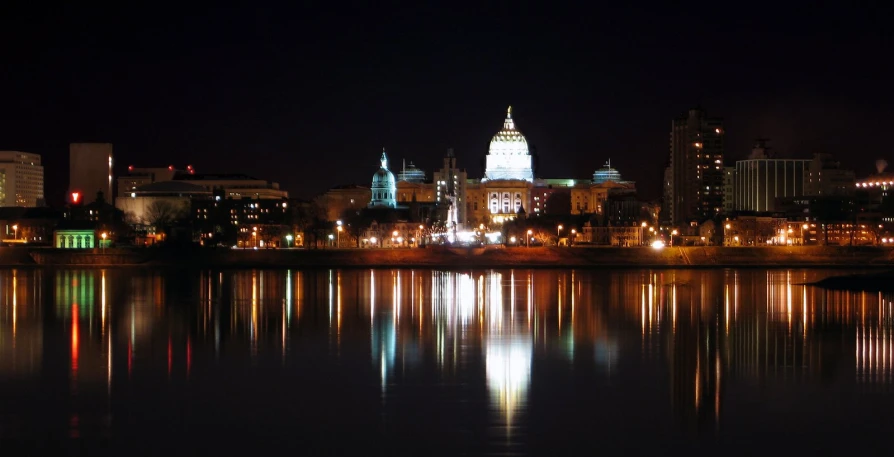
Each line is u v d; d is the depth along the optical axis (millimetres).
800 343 145625
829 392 111625
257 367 125188
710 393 111062
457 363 128125
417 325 165000
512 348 140250
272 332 156125
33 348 139625
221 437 94812
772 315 180375
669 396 109750
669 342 146250
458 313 182750
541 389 112750
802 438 94625
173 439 94250
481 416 101312
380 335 152875
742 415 101938
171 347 140625
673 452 90812
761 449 91625
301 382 116312
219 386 114125
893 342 146500
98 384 115125
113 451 90938
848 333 156250
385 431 96562
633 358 132000
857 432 96438
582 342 146000
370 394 110250
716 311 187250
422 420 99938
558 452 90625
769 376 120125
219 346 141625
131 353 135500
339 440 93938
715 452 90812
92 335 152625
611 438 94438
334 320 171750
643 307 194375
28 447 92000
